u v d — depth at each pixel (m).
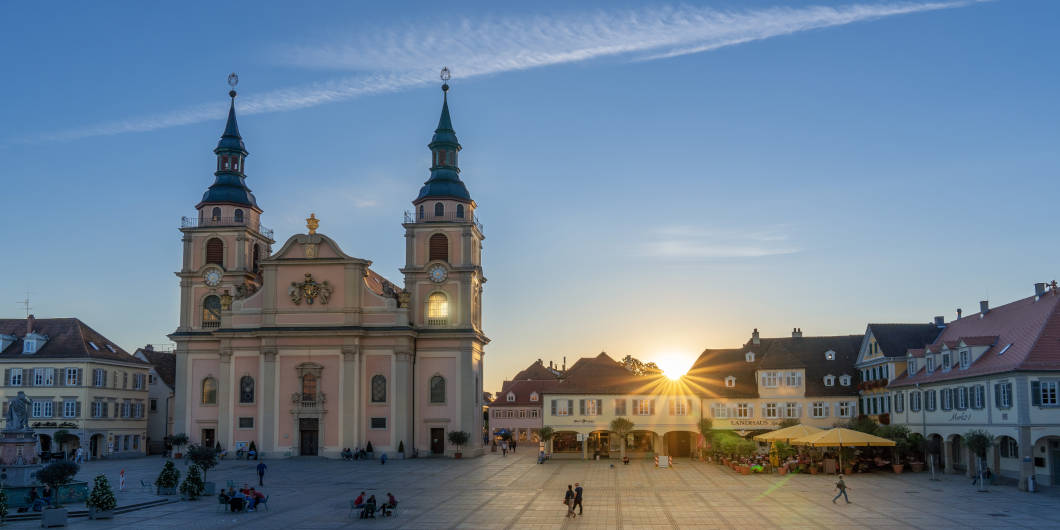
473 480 71.50
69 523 47.16
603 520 48.03
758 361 103.44
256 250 111.31
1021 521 46.69
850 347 101.81
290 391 98.94
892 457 76.75
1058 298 67.50
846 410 95.25
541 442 97.12
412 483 69.25
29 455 56.06
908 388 82.56
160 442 119.69
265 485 68.12
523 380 153.38
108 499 49.25
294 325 99.69
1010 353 66.44
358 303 99.56
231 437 100.12
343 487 66.31
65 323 105.19
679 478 72.00
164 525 46.53
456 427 100.19
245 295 104.44
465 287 102.44
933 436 77.25
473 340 101.69
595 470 80.94
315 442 98.50
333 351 98.94
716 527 45.41
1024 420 61.97
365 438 98.38
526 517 49.41
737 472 77.06
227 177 109.69
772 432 78.44
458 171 107.94
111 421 105.19
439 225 103.38
